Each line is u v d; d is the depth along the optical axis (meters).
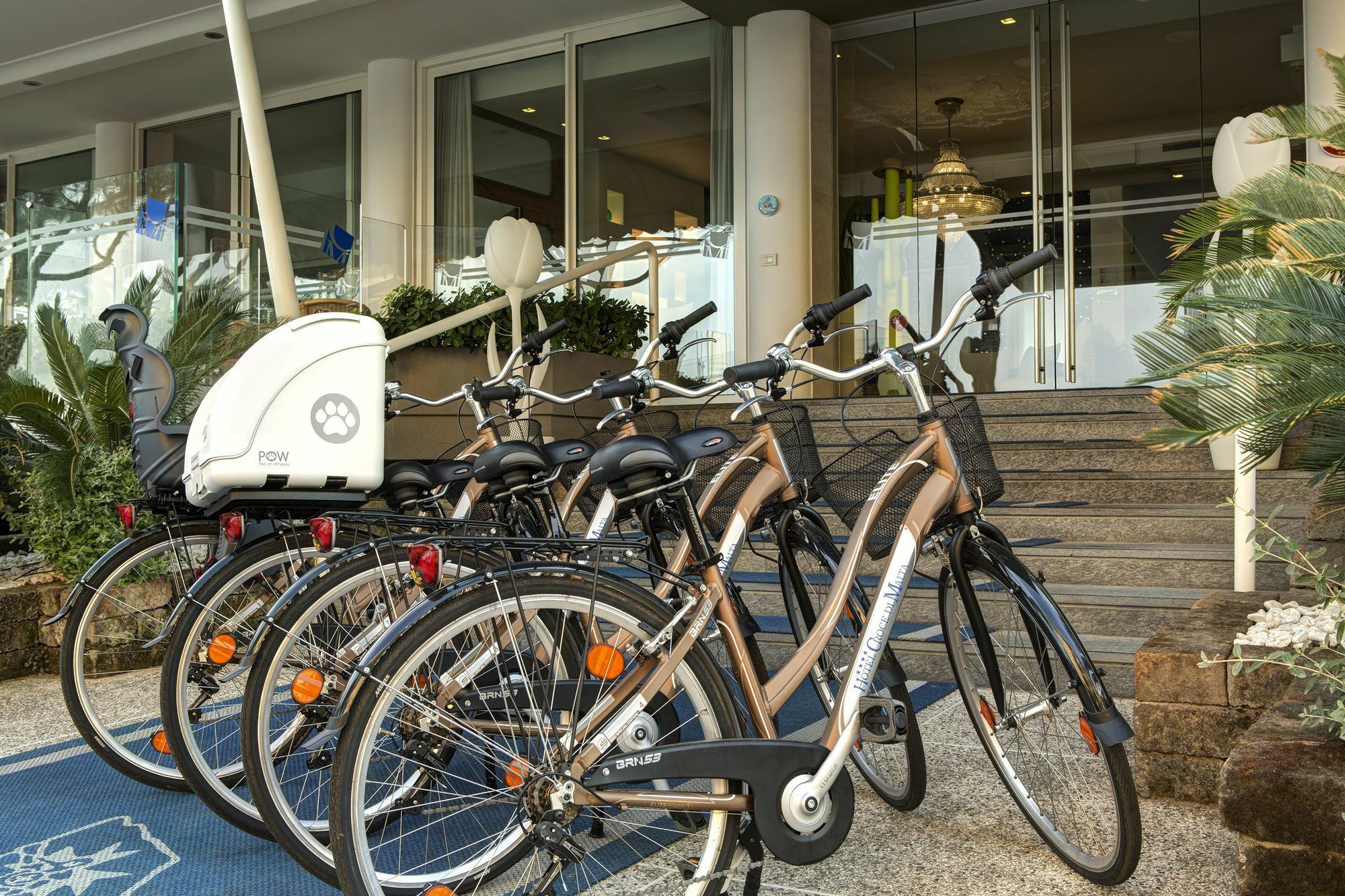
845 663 2.29
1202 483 5.23
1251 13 7.57
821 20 8.02
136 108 10.97
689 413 7.62
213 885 2.20
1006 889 2.10
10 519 5.10
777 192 7.71
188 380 4.73
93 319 5.61
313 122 10.42
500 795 1.92
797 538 2.62
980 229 8.14
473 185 9.59
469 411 6.11
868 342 8.34
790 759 1.86
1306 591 3.37
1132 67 7.84
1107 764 2.01
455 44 9.34
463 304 6.86
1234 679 2.50
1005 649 2.27
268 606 2.53
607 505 2.60
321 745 2.09
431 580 1.78
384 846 2.04
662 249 8.68
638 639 1.85
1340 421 2.82
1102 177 7.94
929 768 2.85
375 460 2.33
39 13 8.86
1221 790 1.88
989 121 8.10
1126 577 4.33
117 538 4.39
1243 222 2.89
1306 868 1.81
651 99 8.77
